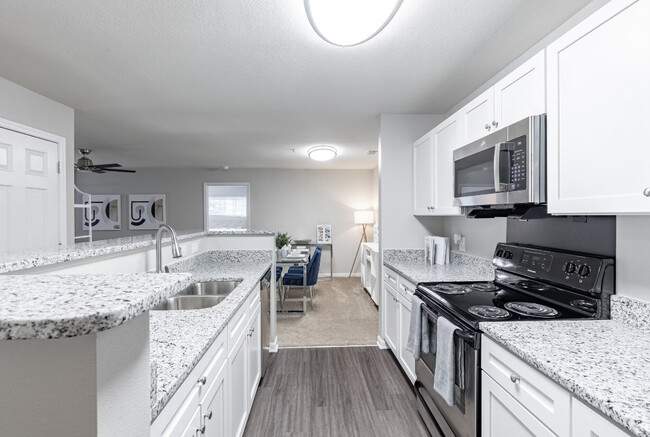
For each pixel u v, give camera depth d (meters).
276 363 2.96
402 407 2.27
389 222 3.24
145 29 1.76
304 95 2.74
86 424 0.42
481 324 1.38
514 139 1.52
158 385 0.80
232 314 1.49
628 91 1.02
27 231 2.57
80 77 2.37
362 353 3.17
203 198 6.93
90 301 0.43
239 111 3.16
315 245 7.07
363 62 2.15
